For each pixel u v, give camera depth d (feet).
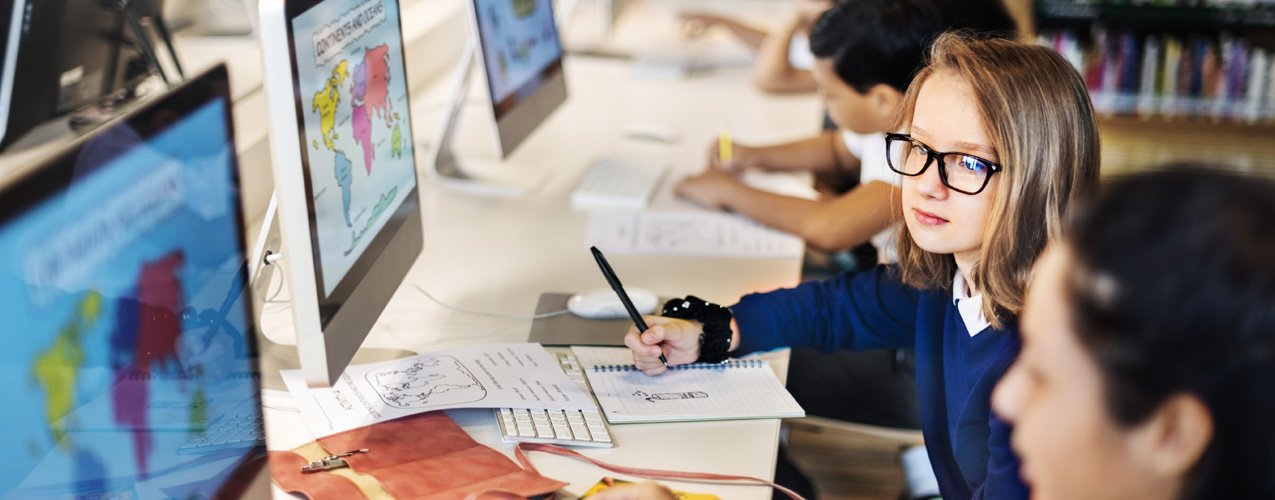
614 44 10.30
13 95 4.77
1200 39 11.59
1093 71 11.74
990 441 3.18
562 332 4.19
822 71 5.34
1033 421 1.55
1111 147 11.70
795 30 8.61
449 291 4.60
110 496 2.09
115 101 5.51
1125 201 1.43
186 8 6.75
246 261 2.58
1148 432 1.42
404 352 3.89
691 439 3.38
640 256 5.15
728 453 3.30
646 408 3.54
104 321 2.03
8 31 4.65
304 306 3.01
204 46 6.91
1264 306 1.31
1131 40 11.63
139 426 2.17
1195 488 1.41
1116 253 1.40
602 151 6.97
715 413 3.52
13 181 1.77
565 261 5.03
